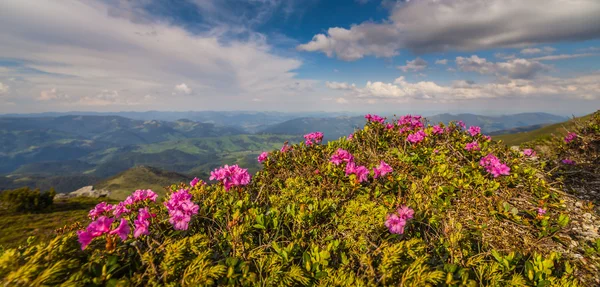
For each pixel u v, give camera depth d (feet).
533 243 13.42
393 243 12.50
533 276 10.87
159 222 12.01
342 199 16.48
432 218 13.66
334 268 11.29
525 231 14.21
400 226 11.89
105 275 8.89
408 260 11.24
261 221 13.00
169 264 9.60
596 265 12.16
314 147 24.67
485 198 16.38
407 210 12.56
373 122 27.04
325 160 22.16
